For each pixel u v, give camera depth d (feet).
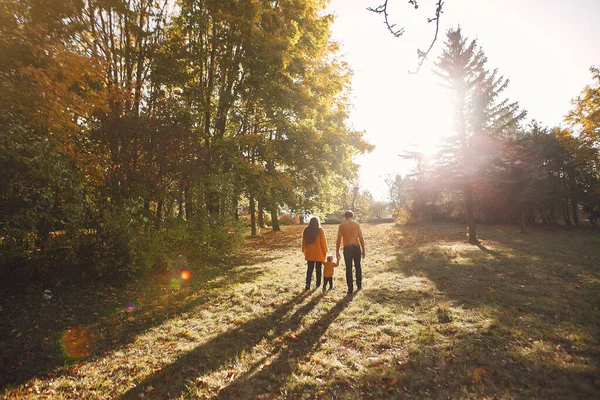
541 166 83.35
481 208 99.96
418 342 13.20
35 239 20.81
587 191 89.92
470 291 20.63
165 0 36.91
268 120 47.88
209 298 21.03
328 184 59.57
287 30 41.52
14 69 19.84
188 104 35.19
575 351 11.45
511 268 27.86
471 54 63.52
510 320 14.84
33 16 22.79
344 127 55.21
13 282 20.39
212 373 11.41
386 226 105.81
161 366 12.04
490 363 10.97
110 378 11.25
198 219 34.73
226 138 41.93
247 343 13.98
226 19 38.73
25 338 14.20
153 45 34.50
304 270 30.30
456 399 9.12
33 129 19.69
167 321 16.93
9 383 10.80
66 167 21.59
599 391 8.88
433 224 106.52
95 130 27.55
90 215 23.61
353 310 17.76
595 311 15.53
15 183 18.84
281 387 10.33
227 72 42.86
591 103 66.44
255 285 24.40
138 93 31.78
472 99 62.80
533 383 9.61
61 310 17.93
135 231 25.95
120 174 27.71
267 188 44.70
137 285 23.93
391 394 9.69
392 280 24.76
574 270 25.79
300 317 17.01
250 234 73.20
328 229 90.27
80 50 27.32
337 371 11.19
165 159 30.04
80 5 27.17
